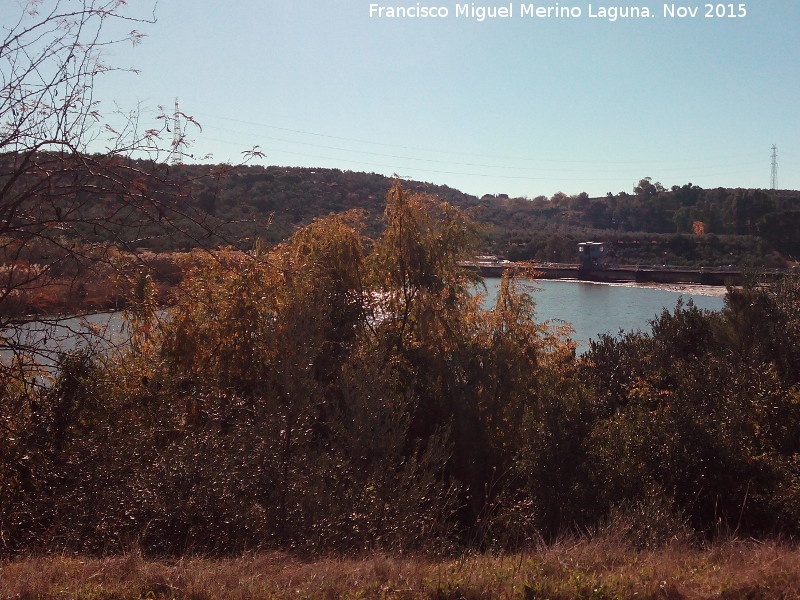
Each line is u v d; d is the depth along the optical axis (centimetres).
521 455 1151
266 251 1232
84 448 729
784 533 1038
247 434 775
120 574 498
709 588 484
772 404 1407
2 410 714
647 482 1106
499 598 463
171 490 711
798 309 2258
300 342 908
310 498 741
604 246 9250
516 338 1448
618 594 472
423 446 1189
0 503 699
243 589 461
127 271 678
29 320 664
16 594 443
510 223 11200
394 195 1516
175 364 1106
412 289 1484
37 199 634
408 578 490
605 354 2084
